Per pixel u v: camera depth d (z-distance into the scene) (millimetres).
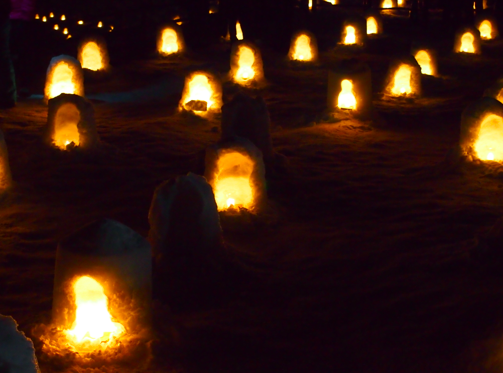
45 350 5184
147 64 21922
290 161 11102
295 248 7629
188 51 23484
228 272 6785
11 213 8594
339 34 27547
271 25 25781
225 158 8539
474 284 6398
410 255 7207
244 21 25531
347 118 13883
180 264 6672
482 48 25766
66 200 9195
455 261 6914
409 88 17109
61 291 5438
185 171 10500
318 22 28953
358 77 14078
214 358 5301
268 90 17922
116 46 24906
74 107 10820
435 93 17797
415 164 11070
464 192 9453
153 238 6805
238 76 18609
